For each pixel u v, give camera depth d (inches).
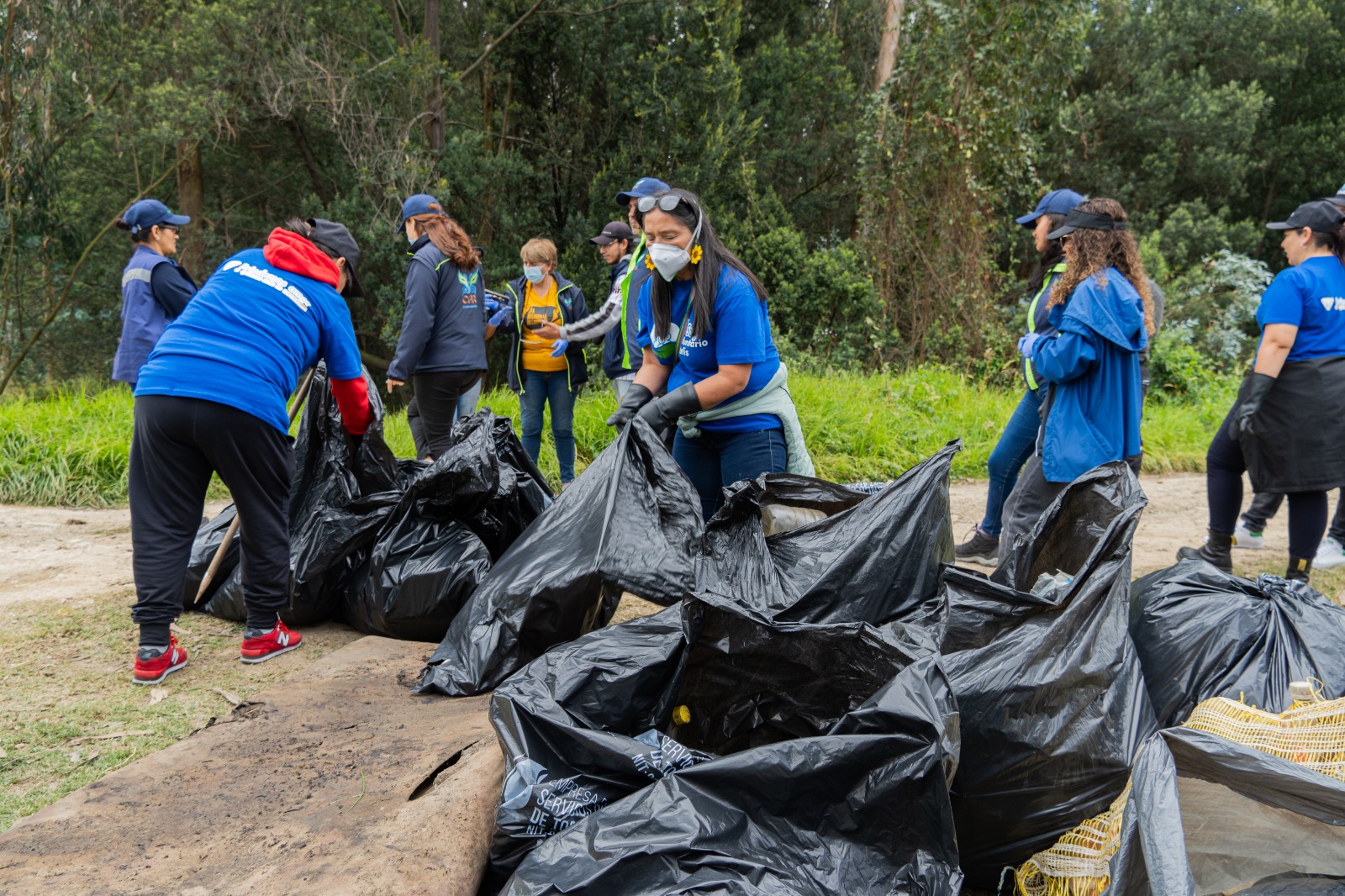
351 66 515.2
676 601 106.9
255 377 126.4
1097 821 81.1
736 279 127.6
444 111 579.2
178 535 128.7
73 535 215.8
